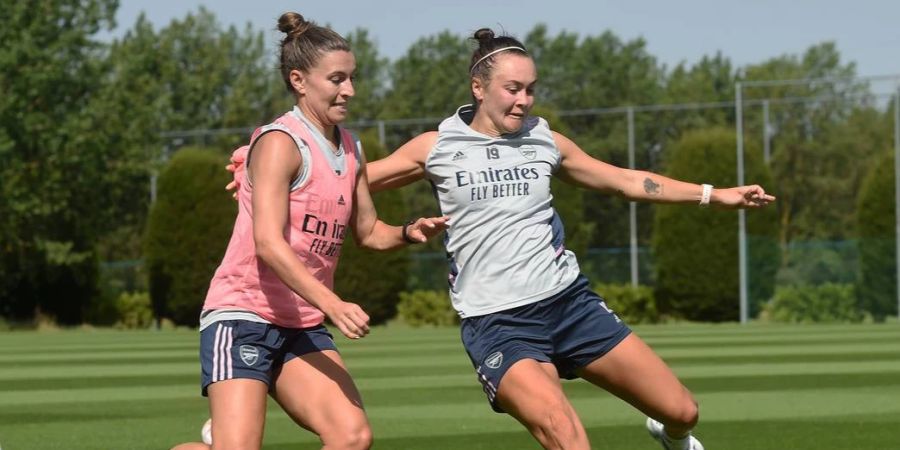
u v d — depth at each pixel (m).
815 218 184.00
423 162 18.12
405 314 99.81
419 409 32.78
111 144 113.38
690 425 18.23
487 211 17.72
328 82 15.91
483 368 17.39
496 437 27.05
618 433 27.36
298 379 15.95
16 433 29.05
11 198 103.75
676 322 99.81
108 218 113.31
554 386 16.70
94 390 40.03
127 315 105.25
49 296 106.81
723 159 99.31
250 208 16.03
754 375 42.38
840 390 36.91
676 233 97.88
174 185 100.88
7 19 109.44
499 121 17.69
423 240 17.36
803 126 187.38
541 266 17.69
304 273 15.19
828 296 94.19
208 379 15.75
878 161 98.25
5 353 61.47
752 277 96.38
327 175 15.98
